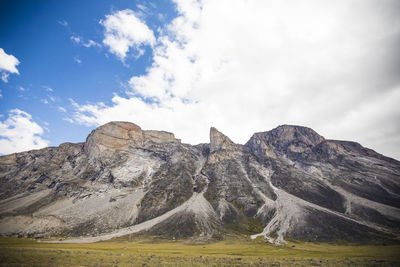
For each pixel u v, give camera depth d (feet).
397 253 284.20
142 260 179.83
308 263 182.50
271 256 248.93
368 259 217.36
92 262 164.04
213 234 469.98
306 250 333.62
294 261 193.47
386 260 208.33
